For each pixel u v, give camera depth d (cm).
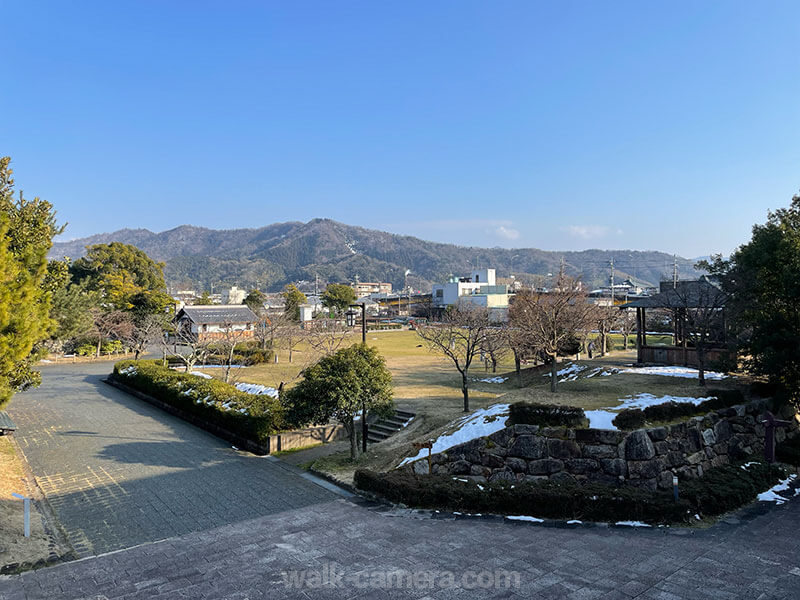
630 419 1256
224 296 13450
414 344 5612
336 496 1326
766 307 1666
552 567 874
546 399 1537
